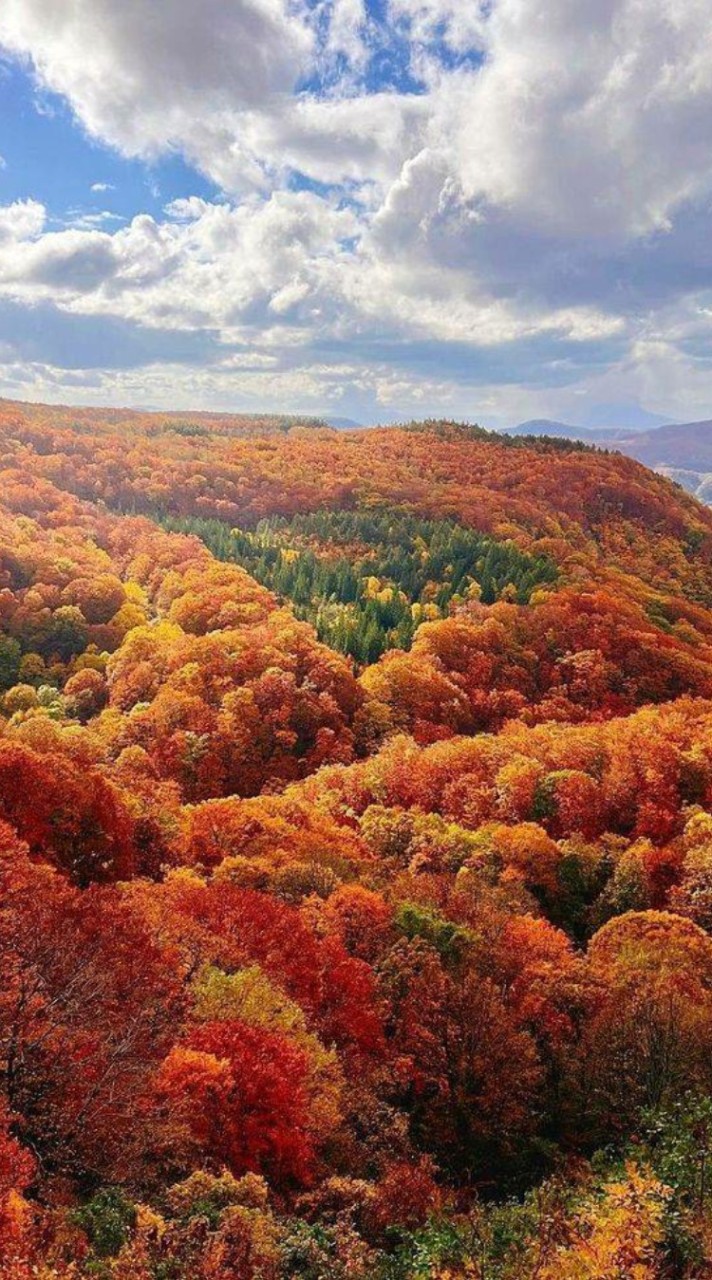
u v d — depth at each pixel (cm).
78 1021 2402
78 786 4691
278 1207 2242
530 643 13788
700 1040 3206
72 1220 1802
